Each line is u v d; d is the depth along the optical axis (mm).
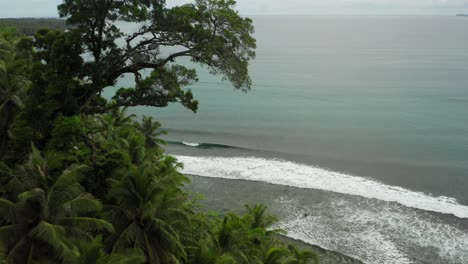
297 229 29656
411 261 25828
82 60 18031
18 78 17969
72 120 16422
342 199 34438
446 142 52438
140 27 18188
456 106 72562
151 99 19312
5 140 17906
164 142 39219
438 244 27547
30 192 11609
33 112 17453
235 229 18406
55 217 12320
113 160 17188
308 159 45250
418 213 31859
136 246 14367
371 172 41312
